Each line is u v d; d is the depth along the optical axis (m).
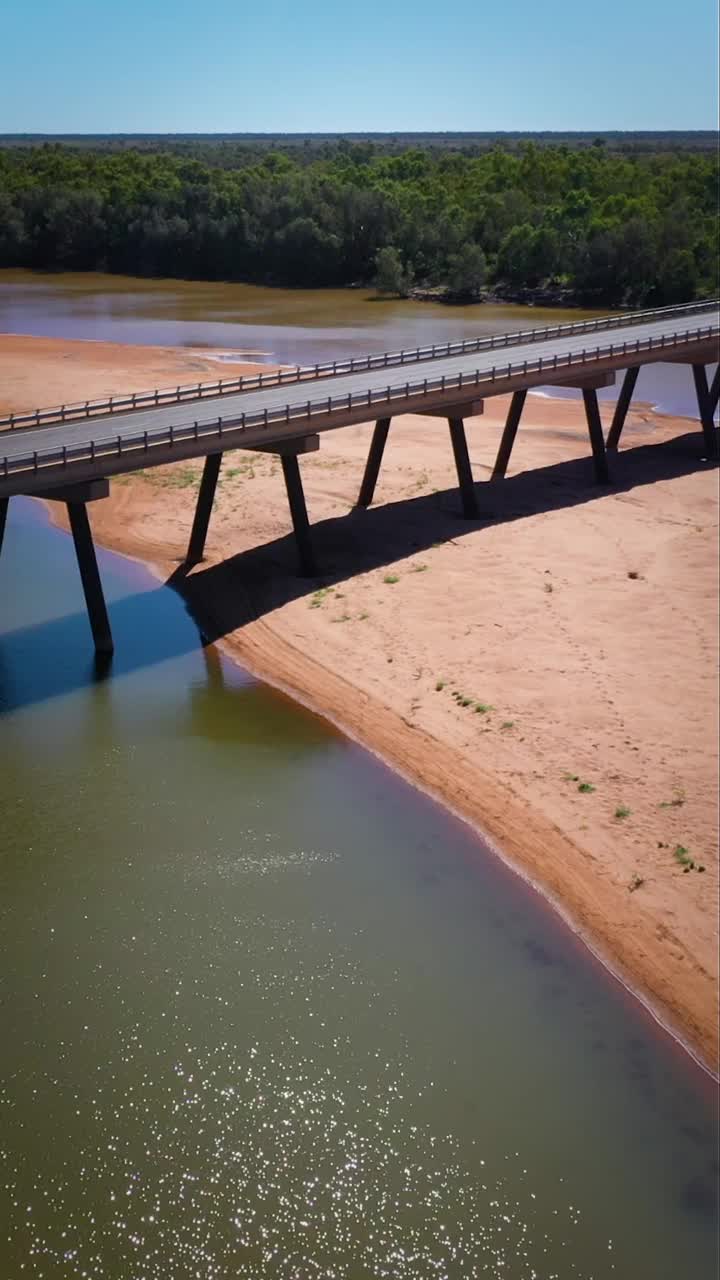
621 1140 19.70
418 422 67.00
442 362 57.69
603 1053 21.47
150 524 50.50
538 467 58.38
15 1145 19.28
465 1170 19.08
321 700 34.78
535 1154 19.42
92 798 29.33
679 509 52.25
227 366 86.00
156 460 37.69
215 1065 21.00
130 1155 19.20
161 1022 21.97
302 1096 20.42
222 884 26.03
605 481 56.12
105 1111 20.00
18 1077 20.61
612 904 25.33
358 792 29.86
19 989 22.69
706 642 37.53
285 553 45.88
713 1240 17.97
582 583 42.69
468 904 25.52
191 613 41.56
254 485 53.88
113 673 36.69
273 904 25.39
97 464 36.00
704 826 27.59
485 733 32.25
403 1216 18.31
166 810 28.86
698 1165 19.25
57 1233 17.89
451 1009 22.45
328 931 24.58
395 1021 22.14
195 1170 18.98
